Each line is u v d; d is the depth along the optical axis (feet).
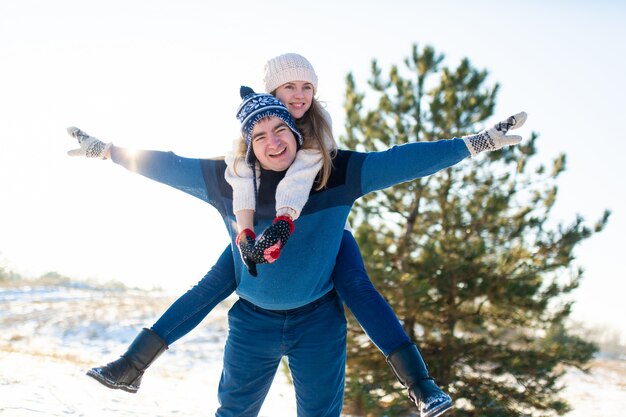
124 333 63.87
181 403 24.75
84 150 10.19
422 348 30.19
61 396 20.51
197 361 53.16
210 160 10.07
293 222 9.13
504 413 28.78
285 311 9.77
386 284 28.09
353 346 29.71
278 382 40.91
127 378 9.43
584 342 30.78
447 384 29.71
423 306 28.45
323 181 9.35
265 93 9.71
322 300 9.84
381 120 31.35
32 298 85.51
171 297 99.09
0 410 16.97
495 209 28.89
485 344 30.58
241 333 9.89
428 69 30.94
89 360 40.96
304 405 9.84
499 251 29.78
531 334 31.65
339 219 9.50
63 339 58.18
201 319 10.03
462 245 29.19
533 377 29.73
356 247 10.27
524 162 30.04
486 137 8.81
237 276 9.98
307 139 9.51
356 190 9.41
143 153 10.09
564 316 29.68
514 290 28.27
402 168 9.12
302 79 9.84
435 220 30.55
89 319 69.51
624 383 56.70
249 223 9.20
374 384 28.86
